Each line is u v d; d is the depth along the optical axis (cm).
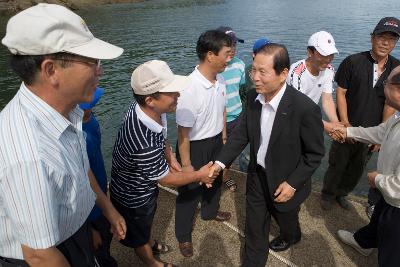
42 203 136
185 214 334
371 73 353
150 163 243
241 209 409
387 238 250
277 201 271
